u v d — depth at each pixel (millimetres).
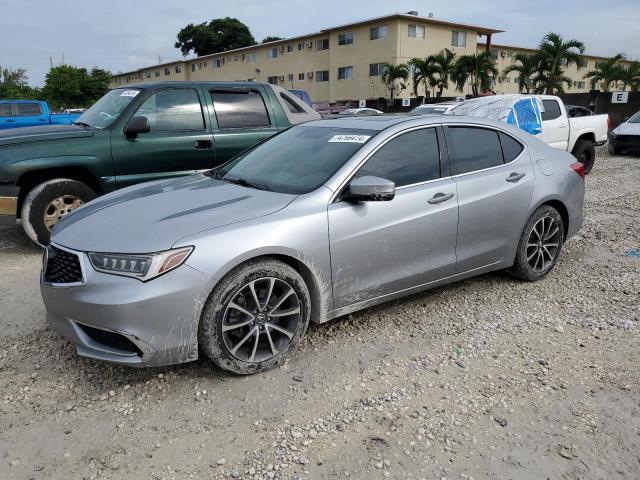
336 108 36875
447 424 2846
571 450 2650
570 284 4883
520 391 3150
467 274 4320
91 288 2896
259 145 4586
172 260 2898
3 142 5516
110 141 5941
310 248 3322
